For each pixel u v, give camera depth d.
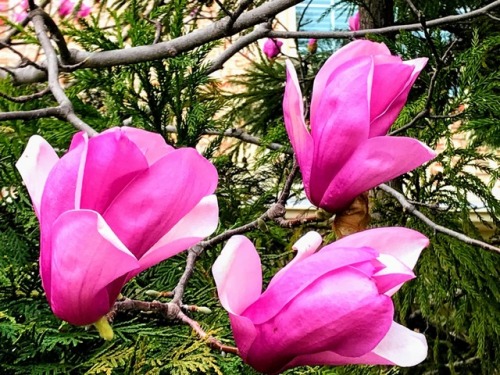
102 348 0.44
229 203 0.72
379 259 0.27
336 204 0.36
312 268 0.28
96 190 0.27
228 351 0.33
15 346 0.44
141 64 0.68
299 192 0.78
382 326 0.27
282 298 0.29
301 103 0.36
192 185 0.28
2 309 0.46
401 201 0.79
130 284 0.51
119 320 0.46
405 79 0.35
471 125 0.86
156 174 0.27
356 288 0.27
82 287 0.27
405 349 0.30
